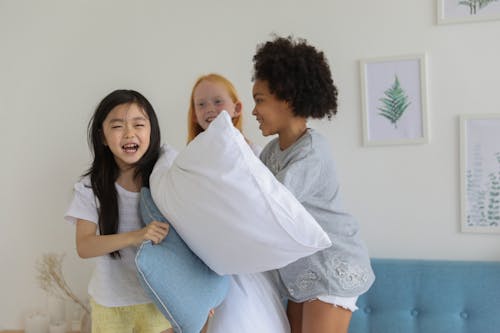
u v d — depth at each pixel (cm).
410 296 198
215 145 127
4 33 244
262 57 156
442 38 211
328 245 130
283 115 156
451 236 213
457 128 211
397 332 196
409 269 201
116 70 238
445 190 213
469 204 211
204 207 127
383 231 219
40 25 242
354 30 218
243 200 125
